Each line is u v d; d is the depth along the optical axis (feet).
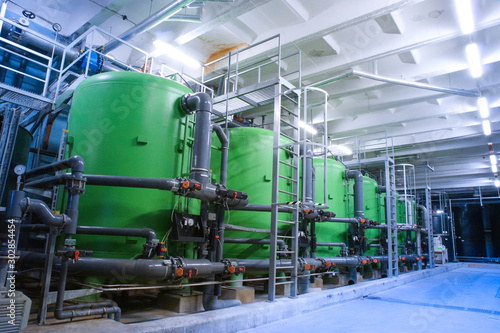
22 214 11.42
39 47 29.81
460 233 88.58
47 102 22.76
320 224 31.78
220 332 14.43
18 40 28.22
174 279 15.42
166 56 35.99
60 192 17.29
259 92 23.29
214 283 16.99
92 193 16.48
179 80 37.78
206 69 36.65
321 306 21.39
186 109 18.38
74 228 12.50
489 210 85.76
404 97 40.14
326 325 16.93
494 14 25.52
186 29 30.37
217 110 27.43
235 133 25.17
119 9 29.25
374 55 31.27
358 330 16.14
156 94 17.90
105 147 16.94
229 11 26.50
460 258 87.15
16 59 30.45
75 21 30.30
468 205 88.53
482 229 85.97
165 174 17.56
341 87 38.40
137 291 19.72
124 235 15.38
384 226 38.04
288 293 22.88
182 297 16.49
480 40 31.19
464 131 48.78
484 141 51.75
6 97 22.13
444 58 33.04
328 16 28.22
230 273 18.15
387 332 15.93
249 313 16.02
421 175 68.54
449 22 27.63
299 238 25.03
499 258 81.56
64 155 17.29
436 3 27.12
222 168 20.45
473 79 36.24
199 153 17.15
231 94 22.75
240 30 32.40
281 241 23.06
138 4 28.96
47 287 11.68
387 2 25.30
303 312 19.60
